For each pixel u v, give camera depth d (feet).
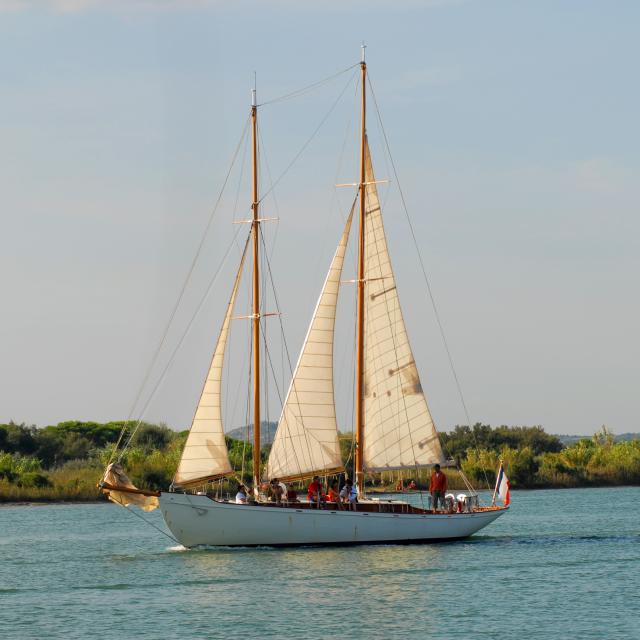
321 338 484.74
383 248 506.48
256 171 493.36
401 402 502.38
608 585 395.14
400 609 350.84
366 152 509.76
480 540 535.60
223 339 459.73
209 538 453.17
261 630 321.73
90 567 446.19
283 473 475.31
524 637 314.14
